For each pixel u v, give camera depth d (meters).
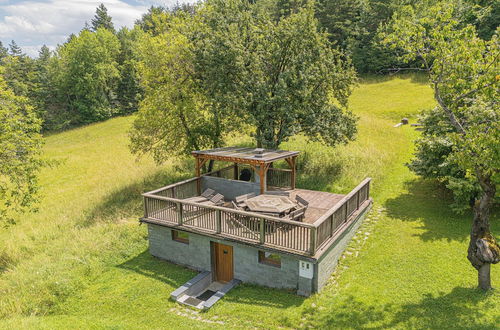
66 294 11.21
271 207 11.48
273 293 10.35
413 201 15.86
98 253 13.90
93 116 59.16
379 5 50.62
